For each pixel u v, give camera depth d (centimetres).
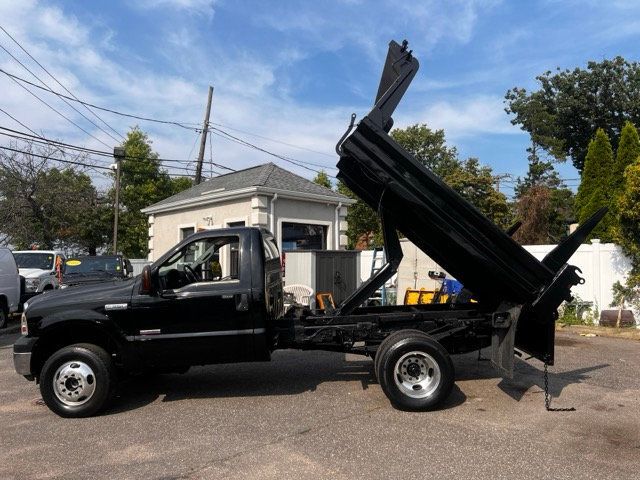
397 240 684
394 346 568
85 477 411
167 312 591
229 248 638
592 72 3497
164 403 616
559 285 568
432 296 1189
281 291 728
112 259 1634
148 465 433
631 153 1611
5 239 2552
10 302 1351
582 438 480
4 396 664
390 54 641
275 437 493
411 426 518
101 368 570
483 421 531
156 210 1984
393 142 579
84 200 2962
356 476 404
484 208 2775
